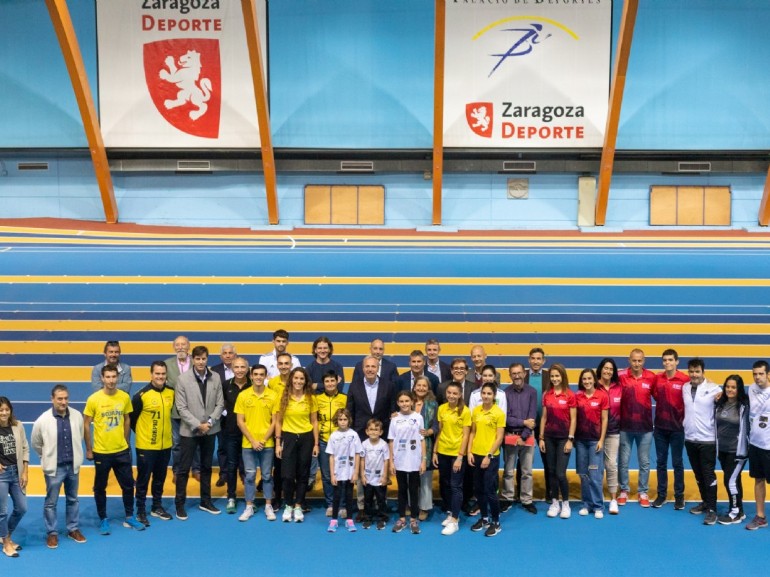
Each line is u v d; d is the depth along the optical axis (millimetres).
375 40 25453
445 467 8734
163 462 8852
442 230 25734
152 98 25516
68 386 12844
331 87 25688
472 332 15148
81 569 7605
